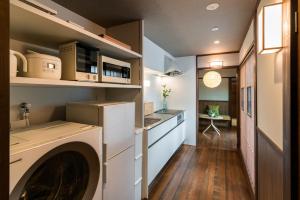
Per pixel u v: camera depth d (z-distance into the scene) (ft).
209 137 16.63
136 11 6.13
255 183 6.46
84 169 3.84
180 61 14.07
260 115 5.91
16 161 2.48
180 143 12.67
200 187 8.04
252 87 7.50
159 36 9.04
